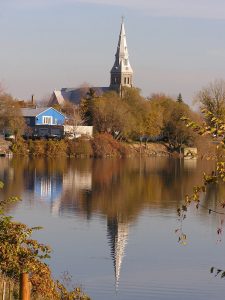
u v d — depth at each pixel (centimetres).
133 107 15625
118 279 3594
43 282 2020
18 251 2017
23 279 1377
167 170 11300
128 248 4434
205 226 5244
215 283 3553
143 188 8338
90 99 16112
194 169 11556
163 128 15500
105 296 3281
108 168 11369
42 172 10069
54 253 4188
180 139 14962
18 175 9412
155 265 3953
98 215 5897
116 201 6950
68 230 5078
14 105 13538
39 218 5644
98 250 4338
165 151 15362
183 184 8894
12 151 12950
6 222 2041
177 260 4088
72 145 13675
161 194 7669
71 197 7206
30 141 13250
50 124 15188
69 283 3428
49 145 13325
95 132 14975
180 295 3325
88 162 12588
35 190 7681
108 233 4975
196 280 3603
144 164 12638
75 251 4278
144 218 5741
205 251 4338
